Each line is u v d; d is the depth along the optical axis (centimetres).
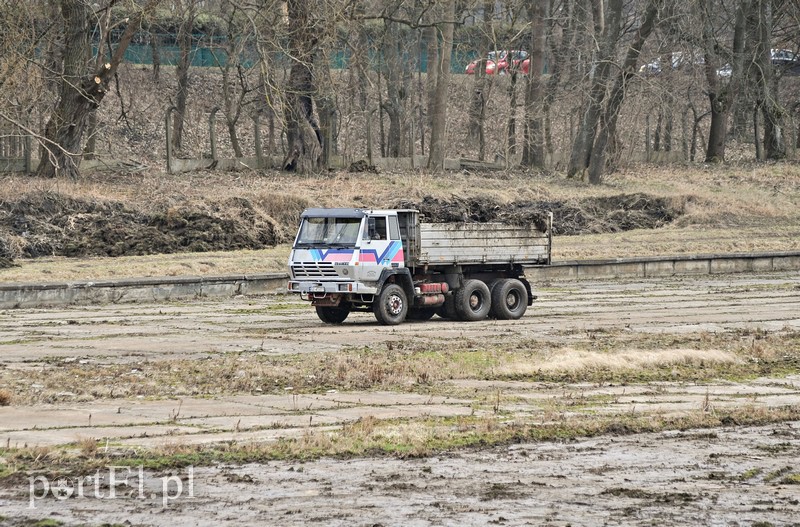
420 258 8638
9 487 3366
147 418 4534
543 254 9375
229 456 3825
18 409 4700
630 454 4019
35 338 7519
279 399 5097
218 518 3067
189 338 7569
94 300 10212
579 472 3712
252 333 7912
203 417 4591
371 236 8412
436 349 6981
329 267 8375
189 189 14862
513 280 9156
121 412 4669
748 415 4809
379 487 3453
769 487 3547
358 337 7694
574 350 6800
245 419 4559
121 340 7425
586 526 3042
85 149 16738
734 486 3547
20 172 14988
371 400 5112
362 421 4428
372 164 17900
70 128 14700
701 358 6544
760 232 16850
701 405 5116
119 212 13600
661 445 4194
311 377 5728
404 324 8656
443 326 8500
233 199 14338
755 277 13800
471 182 17562
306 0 15462
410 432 4238
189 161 16775
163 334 7819
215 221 13625
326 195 15425
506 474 3659
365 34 19788
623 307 10100
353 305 8694
